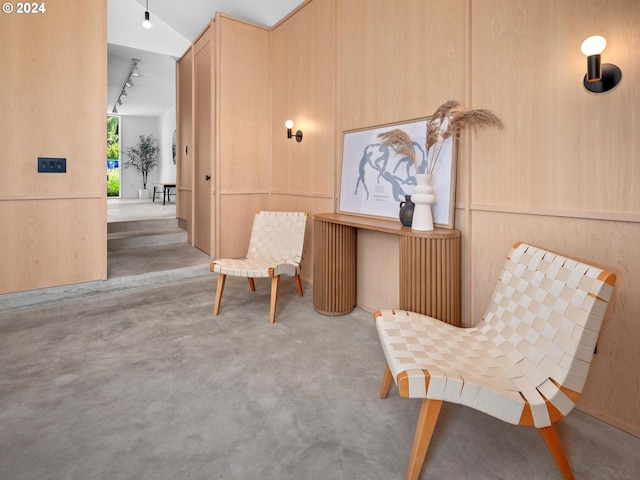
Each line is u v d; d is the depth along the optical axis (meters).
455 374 1.22
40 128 2.82
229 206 3.96
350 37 2.96
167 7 4.86
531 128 1.84
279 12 3.80
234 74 3.88
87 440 1.43
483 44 2.04
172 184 8.28
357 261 2.99
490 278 2.07
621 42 1.51
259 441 1.44
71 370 1.95
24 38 2.72
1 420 1.54
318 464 1.33
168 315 2.76
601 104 1.59
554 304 1.34
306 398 1.74
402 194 2.54
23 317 2.66
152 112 10.15
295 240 3.13
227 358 2.12
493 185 2.03
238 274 2.63
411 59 2.48
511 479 1.28
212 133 3.90
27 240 2.84
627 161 1.52
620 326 1.56
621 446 1.46
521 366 1.35
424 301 2.05
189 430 1.50
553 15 1.73
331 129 3.18
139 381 1.86
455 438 1.49
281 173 3.94
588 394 1.67
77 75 2.94
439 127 2.13
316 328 2.56
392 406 1.69
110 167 11.30
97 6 2.98
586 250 1.66
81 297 3.09
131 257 4.05
